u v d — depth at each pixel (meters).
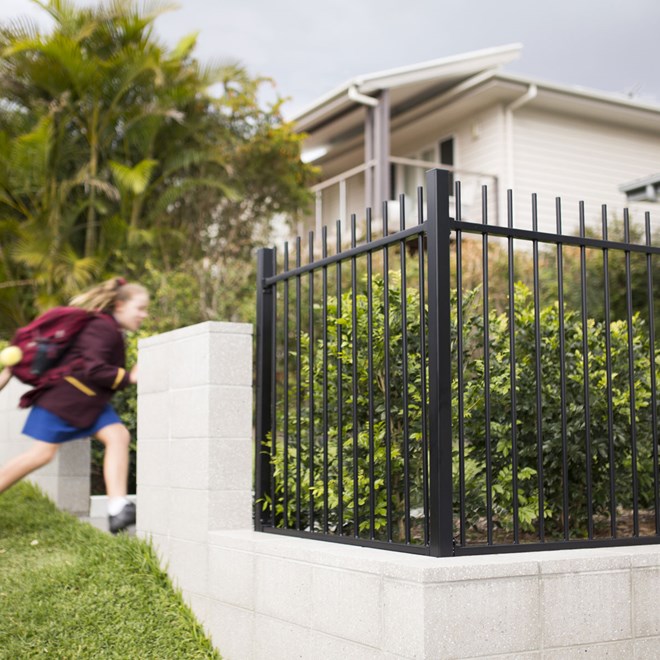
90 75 15.53
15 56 15.38
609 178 18.84
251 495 4.54
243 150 16.83
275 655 3.76
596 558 3.26
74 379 5.09
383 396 4.32
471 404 4.29
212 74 16.64
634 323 5.09
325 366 4.05
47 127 14.87
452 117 18.70
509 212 3.60
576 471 4.66
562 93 17.39
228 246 16.30
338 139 20.05
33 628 4.22
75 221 16.69
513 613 3.05
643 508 5.07
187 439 4.66
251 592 3.96
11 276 15.85
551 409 4.56
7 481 5.08
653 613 3.35
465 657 2.95
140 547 5.02
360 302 4.43
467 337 4.37
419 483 4.29
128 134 16.19
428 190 3.45
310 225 19.11
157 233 15.59
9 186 15.66
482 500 4.26
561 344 3.68
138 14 16.08
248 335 4.62
